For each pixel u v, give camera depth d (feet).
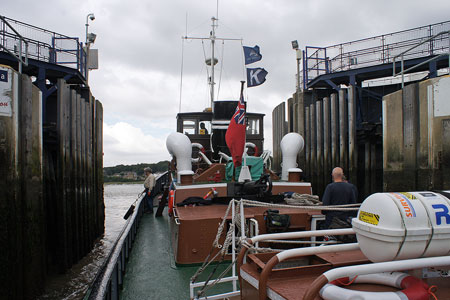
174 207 17.75
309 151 48.52
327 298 5.36
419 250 5.77
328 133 43.32
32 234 17.15
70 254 23.06
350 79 45.88
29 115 16.76
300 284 6.89
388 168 28.32
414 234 5.67
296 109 52.39
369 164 42.42
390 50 43.75
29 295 16.58
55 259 25.39
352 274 5.25
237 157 18.60
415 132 25.18
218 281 11.20
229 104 29.09
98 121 35.45
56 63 39.52
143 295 13.19
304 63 52.13
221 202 19.38
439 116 22.80
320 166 44.91
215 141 28.86
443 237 5.78
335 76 46.75
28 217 16.69
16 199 15.60
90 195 30.12
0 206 14.82
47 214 27.66
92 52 46.62
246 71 27.07
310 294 5.08
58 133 22.59
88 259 26.17
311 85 50.83
